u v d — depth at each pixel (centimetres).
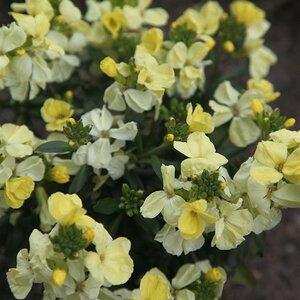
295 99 75
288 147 36
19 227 44
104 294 38
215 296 41
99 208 40
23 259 36
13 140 39
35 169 39
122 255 35
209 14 49
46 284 36
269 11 81
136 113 41
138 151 41
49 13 43
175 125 39
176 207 35
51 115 42
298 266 65
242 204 37
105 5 49
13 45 39
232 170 42
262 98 43
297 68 78
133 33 49
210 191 35
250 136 43
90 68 50
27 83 42
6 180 37
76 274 34
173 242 36
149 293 36
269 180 34
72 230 33
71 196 35
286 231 67
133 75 39
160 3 81
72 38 48
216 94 44
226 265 45
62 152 39
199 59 44
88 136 39
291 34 80
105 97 40
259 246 44
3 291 56
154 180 43
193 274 40
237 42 51
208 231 36
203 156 36
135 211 39
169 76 40
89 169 41
